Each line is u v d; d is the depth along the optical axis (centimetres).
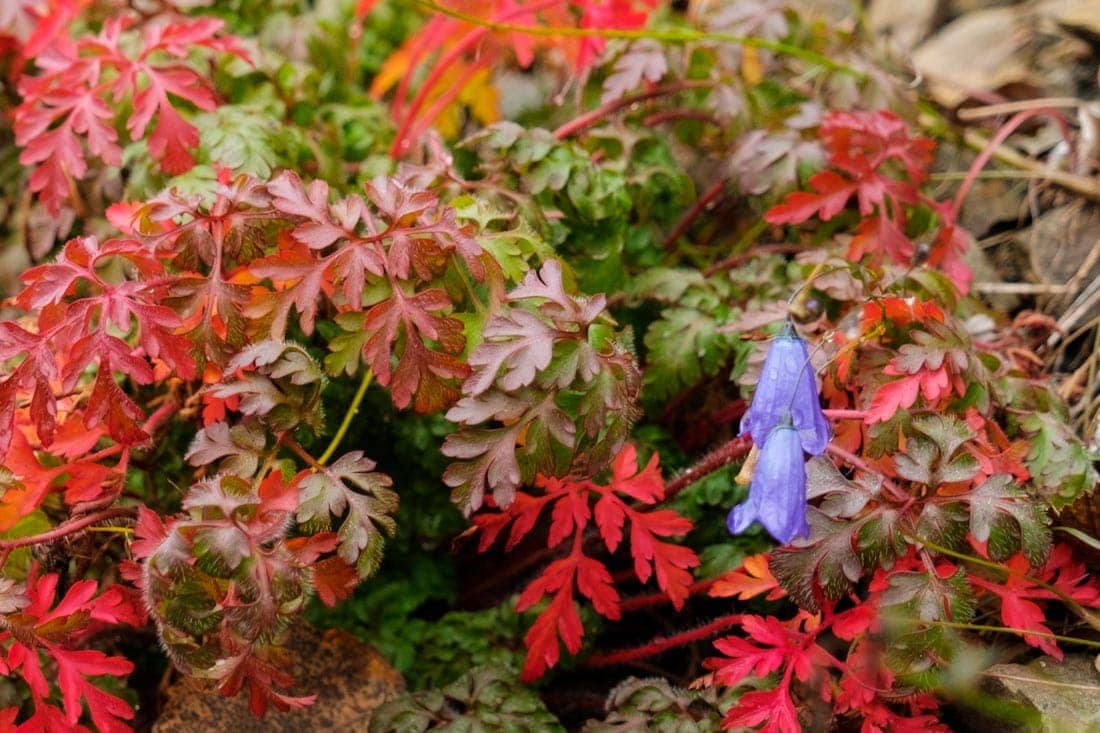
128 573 39
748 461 39
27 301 40
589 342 39
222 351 39
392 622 44
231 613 38
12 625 39
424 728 41
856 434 41
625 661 44
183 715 42
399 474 45
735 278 46
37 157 44
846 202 46
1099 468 44
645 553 42
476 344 40
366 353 39
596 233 45
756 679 41
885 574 40
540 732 41
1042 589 41
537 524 45
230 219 40
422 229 40
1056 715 40
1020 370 43
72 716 39
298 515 39
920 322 41
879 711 40
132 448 41
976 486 39
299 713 42
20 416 41
